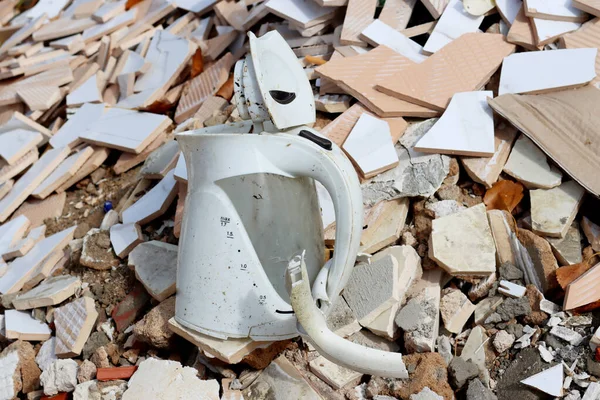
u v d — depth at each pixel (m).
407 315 0.76
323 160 0.68
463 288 0.80
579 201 0.81
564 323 0.74
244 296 0.73
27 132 1.12
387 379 0.74
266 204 0.71
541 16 0.92
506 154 0.85
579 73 0.86
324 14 1.01
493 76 0.92
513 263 0.79
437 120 0.87
